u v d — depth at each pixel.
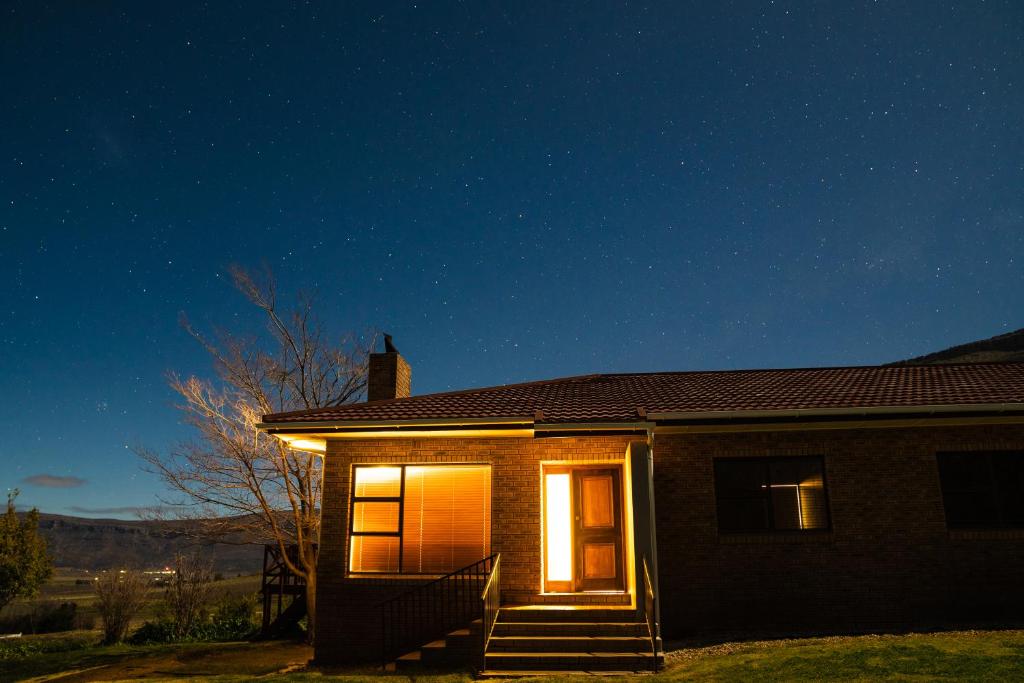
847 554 12.65
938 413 12.38
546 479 13.20
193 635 22.55
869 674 8.56
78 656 17.12
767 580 12.64
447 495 13.20
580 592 12.55
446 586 12.57
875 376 15.46
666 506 13.04
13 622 28.30
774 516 13.03
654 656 9.96
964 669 8.50
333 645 12.53
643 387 15.60
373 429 12.74
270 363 21.64
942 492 12.85
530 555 12.51
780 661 9.52
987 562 12.47
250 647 17.39
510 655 10.20
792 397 13.45
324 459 13.41
